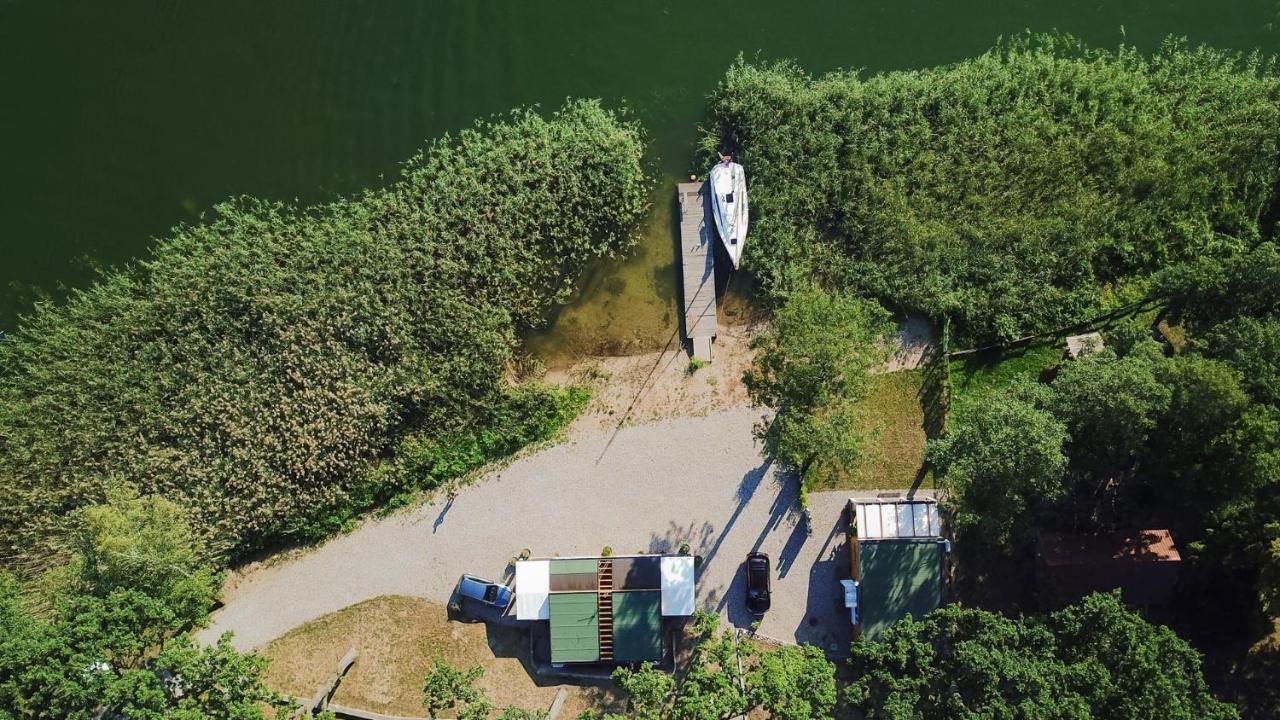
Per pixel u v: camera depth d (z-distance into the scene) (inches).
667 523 1524.4
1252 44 1626.5
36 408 1547.7
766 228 1573.6
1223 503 1283.2
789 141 1582.2
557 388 1571.1
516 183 1584.6
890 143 1584.6
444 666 1326.3
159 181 1649.9
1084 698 1176.8
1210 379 1229.7
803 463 1518.2
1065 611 1242.0
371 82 1672.0
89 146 1665.8
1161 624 1407.5
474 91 1659.7
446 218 1579.7
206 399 1535.4
